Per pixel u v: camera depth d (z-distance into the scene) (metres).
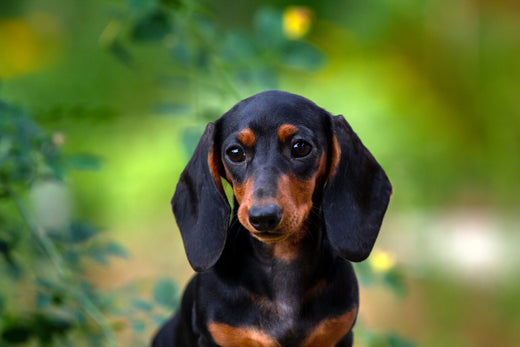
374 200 3.42
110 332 4.13
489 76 10.50
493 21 10.79
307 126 3.28
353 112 9.74
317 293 3.45
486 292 7.15
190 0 4.80
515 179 9.37
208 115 4.84
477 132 10.27
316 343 3.48
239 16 11.29
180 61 4.82
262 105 3.30
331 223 3.33
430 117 10.24
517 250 7.80
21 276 4.47
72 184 9.01
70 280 4.27
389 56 10.90
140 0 4.59
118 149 10.14
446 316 6.87
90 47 11.29
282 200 3.09
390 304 7.11
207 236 3.43
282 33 4.91
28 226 4.38
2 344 4.43
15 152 4.18
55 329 4.40
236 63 4.99
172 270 7.77
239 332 3.44
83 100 10.53
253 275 3.48
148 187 9.66
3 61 10.87
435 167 9.53
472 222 8.58
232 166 3.33
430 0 10.85
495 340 6.55
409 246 8.01
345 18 11.18
